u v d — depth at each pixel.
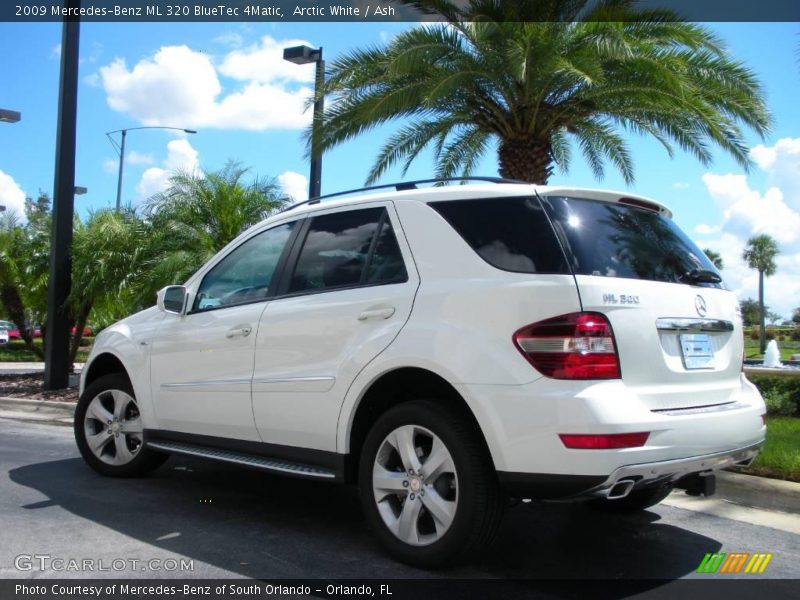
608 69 10.11
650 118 11.10
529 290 3.50
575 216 3.78
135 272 11.78
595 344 3.36
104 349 5.79
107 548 4.11
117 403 5.77
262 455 4.58
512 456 3.38
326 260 4.51
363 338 4.01
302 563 3.89
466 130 12.53
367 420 4.16
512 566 3.93
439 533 3.65
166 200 12.12
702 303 3.95
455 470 3.58
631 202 4.16
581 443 3.24
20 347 29.73
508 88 10.36
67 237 11.81
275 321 4.51
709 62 10.35
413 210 4.16
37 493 5.34
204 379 4.91
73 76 11.77
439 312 3.75
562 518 4.89
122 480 5.77
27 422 9.37
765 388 10.22
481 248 3.80
